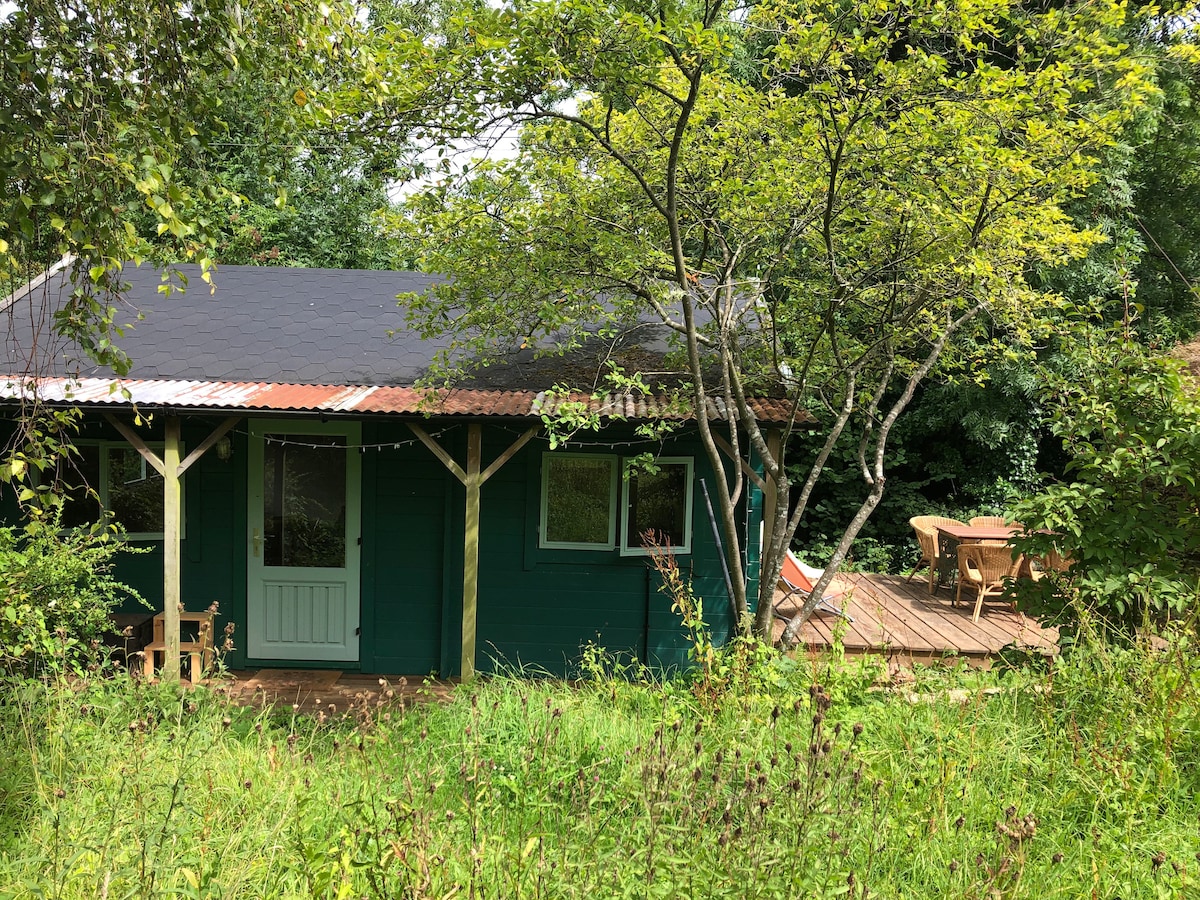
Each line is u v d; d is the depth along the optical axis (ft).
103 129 13.92
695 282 25.50
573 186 25.04
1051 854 12.86
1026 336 25.00
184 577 29.37
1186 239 46.50
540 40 18.69
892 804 13.74
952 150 21.84
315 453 29.30
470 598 26.40
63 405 24.14
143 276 34.91
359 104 18.71
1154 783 14.88
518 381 27.94
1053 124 22.93
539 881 10.79
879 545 50.06
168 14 14.64
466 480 26.14
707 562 28.73
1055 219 25.02
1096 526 21.12
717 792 12.09
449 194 23.11
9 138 12.73
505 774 15.94
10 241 14.06
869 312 26.86
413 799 13.21
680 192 25.20
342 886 10.37
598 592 28.91
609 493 28.78
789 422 24.75
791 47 21.79
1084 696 17.66
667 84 23.08
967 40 20.49
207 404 24.44
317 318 32.42
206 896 10.39
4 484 27.96
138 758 14.56
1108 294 44.06
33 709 17.16
